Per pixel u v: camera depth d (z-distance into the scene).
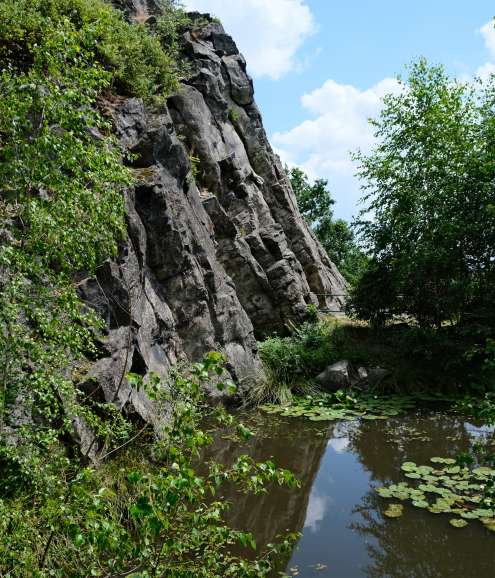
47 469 3.98
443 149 13.18
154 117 10.20
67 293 4.22
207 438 2.85
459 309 12.34
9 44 8.25
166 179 9.63
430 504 6.08
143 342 7.70
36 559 3.46
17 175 4.03
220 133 14.62
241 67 17.17
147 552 2.81
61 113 4.06
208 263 10.36
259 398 10.55
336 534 5.55
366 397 11.08
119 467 5.58
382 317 14.56
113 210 4.47
